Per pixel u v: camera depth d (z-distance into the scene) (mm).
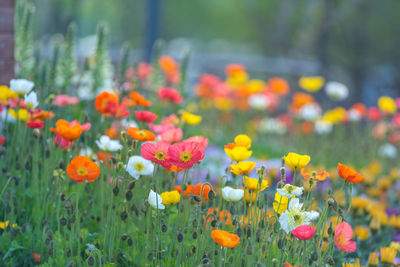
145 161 2438
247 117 7445
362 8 16234
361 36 16562
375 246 3350
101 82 4711
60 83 4516
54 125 3607
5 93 2863
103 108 2889
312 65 17141
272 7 20547
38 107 3176
